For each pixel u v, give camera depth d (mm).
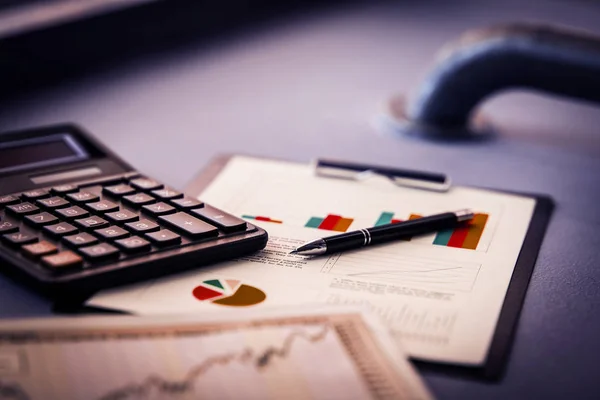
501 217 648
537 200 689
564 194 732
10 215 554
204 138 844
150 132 854
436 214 626
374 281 531
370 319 461
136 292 504
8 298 500
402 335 467
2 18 987
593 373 452
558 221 663
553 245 613
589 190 748
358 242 578
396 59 1200
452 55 897
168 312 482
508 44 863
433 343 461
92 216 554
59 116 885
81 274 487
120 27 1091
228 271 537
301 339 436
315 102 993
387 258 567
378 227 593
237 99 988
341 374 409
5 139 654
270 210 646
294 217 634
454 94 890
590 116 1003
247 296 504
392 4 1531
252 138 853
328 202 666
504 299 518
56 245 516
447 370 442
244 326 446
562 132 934
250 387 396
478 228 625
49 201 570
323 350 427
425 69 1153
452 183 741
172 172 742
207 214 574
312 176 724
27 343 423
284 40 1273
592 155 857
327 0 1512
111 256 506
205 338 434
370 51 1235
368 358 424
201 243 539
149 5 1132
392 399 393
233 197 668
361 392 397
